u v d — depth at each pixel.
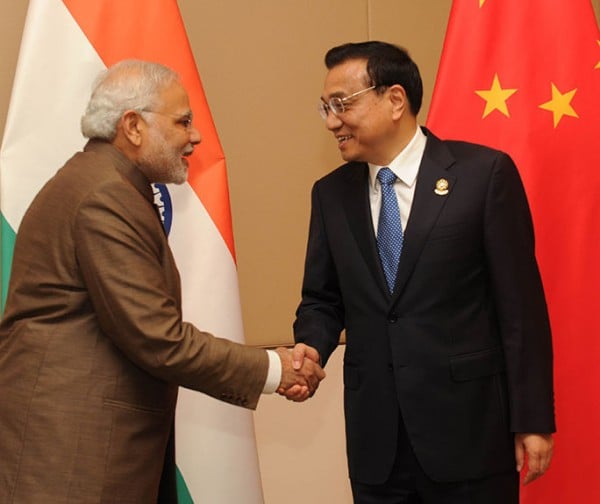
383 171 2.14
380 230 2.13
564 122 2.51
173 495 2.13
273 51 3.17
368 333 2.12
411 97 2.16
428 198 2.07
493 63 2.57
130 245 1.85
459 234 2.03
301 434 3.23
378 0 3.30
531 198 2.50
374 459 2.10
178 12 2.56
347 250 2.16
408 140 2.15
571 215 2.50
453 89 2.58
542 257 2.50
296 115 3.21
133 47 2.49
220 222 2.53
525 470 2.50
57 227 1.90
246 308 3.18
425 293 2.04
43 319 1.90
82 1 2.47
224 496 2.50
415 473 2.08
